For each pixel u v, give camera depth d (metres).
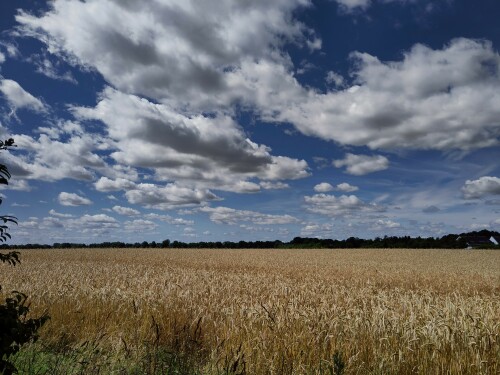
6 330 3.88
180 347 7.73
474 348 7.50
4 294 14.00
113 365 6.91
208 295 15.09
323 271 31.84
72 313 10.38
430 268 36.44
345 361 6.92
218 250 79.81
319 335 7.88
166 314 10.09
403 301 13.13
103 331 8.96
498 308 11.96
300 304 13.87
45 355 7.40
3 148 4.27
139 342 8.16
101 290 14.30
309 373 6.73
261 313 9.71
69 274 24.77
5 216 4.15
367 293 17.67
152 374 6.51
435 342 7.55
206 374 6.82
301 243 113.06
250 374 6.81
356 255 60.16
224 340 8.05
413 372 6.93
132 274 25.80
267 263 41.44
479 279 27.31
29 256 54.00
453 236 103.88
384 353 7.23
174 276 24.42
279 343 7.66
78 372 6.50
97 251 71.81
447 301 12.35
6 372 3.95
